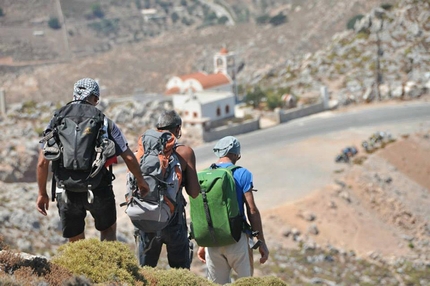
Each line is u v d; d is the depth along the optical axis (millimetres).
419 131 135500
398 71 174000
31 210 75875
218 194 18453
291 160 119750
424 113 150375
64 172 15250
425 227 101438
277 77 198125
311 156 121438
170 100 156125
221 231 18562
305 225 91875
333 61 183125
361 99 164000
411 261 88625
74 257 15055
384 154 121812
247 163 119438
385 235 95312
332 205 98000
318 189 103125
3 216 68625
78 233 16703
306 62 191500
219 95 150875
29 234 66688
